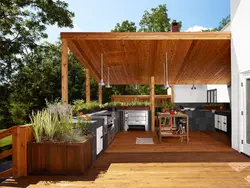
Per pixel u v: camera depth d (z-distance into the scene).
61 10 11.45
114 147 6.26
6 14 10.80
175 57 7.69
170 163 4.61
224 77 10.41
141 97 12.34
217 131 9.31
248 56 4.95
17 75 12.60
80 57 7.56
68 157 3.89
